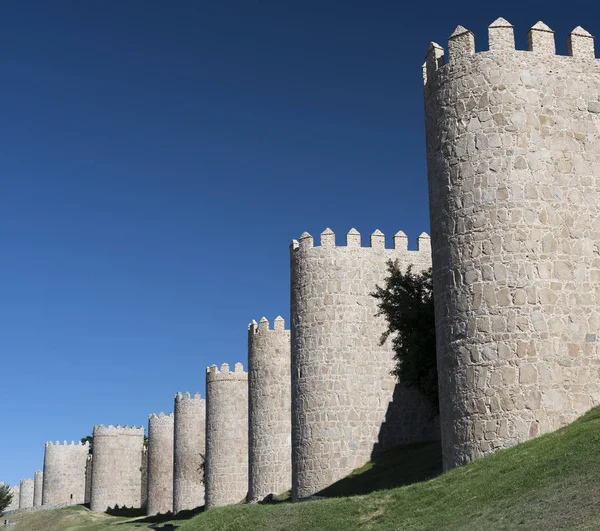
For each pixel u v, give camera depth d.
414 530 20.05
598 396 23.95
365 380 41.06
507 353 23.95
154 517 78.12
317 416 40.50
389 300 37.97
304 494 40.00
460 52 26.59
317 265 42.41
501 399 23.75
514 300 24.23
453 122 26.31
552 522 16.44
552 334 24.00
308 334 41.78
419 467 34.44
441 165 26.52
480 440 23.89
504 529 17.12
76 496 115.06
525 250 24.52
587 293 24.67
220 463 63.59
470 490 20.98
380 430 40.56
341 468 39.59
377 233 43.22
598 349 24.31
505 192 24.97
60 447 116.00
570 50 26.62
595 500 16.62
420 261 43.50
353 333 41.53
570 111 26.03
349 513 23.53
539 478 19.36
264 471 52.44
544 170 25.27
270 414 53.16
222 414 64.44
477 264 24.92
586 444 19.91
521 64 25.98
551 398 23.47
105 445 98.94
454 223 25.70
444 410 25.38
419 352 35.22
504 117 25.50
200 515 30.69
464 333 24.83
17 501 156.12
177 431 77.25
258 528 25.69
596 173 25.75
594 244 25.16
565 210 25.14
